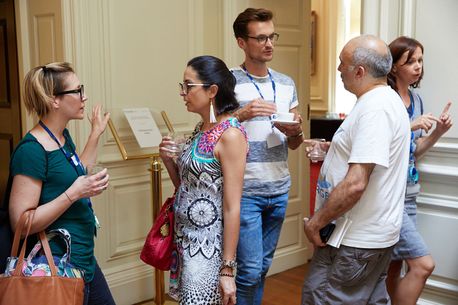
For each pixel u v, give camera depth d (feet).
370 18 9.18
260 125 8.04
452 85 8.45
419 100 8.54
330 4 19.85
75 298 5.70
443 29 8.46
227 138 6.21
